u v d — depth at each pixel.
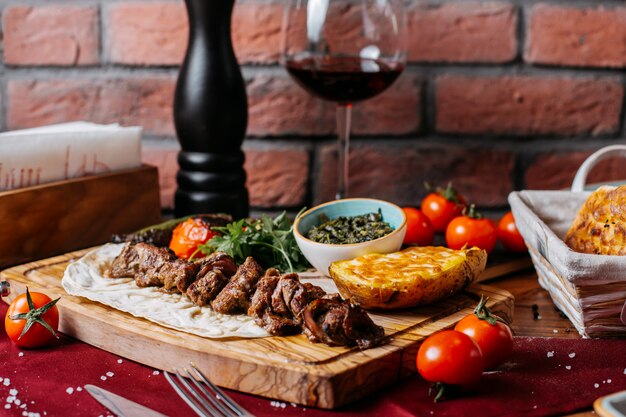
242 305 1.06
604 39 1.69
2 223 1.26
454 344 0.90
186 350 0.96
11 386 0.95
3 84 1.72
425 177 1.76
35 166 1.32
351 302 1.02
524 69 1.71
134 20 1.69
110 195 1.39
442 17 1.68
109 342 1.04
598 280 0.99
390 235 1.14
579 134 1.74
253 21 1.69
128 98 1.73
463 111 1.73
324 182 1.76
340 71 1.32
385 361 0.94
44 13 1.69
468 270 1.08
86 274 1.19
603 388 0.92
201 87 1.43
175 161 1.75
